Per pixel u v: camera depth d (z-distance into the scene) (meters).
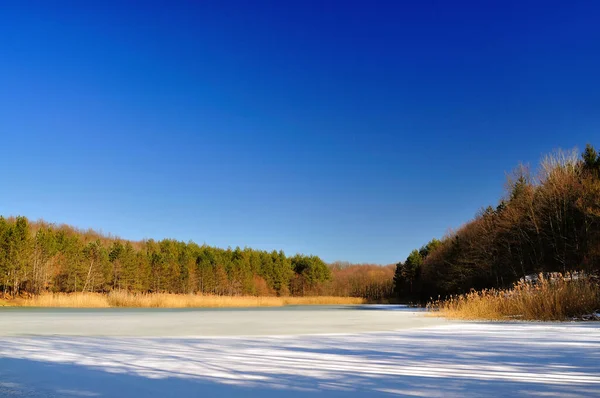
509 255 37.03
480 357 6.43
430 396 3.96
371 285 104.81
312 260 104.94
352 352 7.06
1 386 4.50
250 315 23.50
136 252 72.12
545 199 34.03
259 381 4.67
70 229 91.56
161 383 4.60
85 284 57.47
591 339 8.99
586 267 24.59
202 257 82.38
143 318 19.59
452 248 53.44
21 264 50.31
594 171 32.84
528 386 4.36
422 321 17.19
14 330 12.58
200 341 9.04
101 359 6.27
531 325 13.46
